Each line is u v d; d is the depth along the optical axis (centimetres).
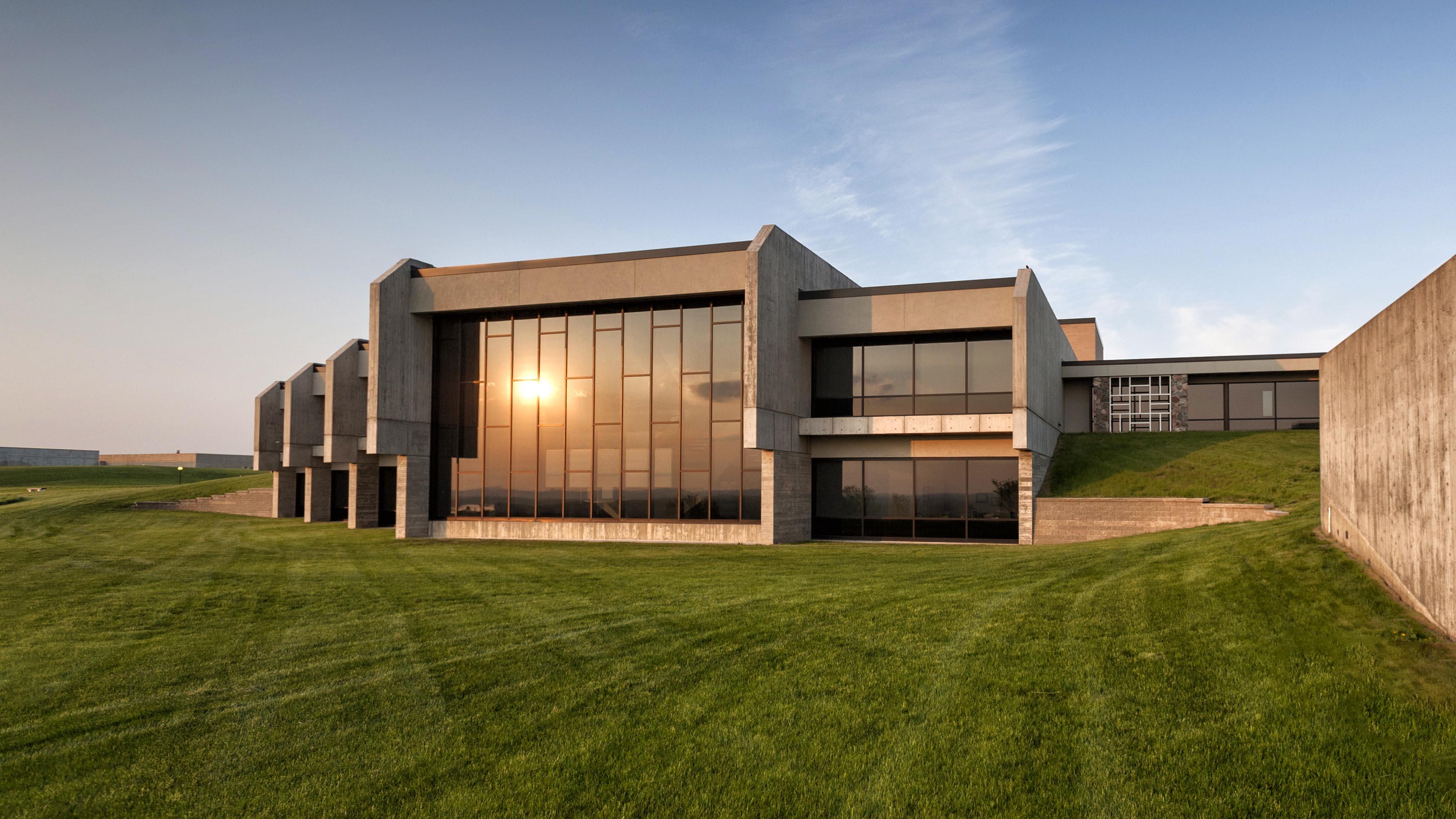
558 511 2884
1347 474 1097
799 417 2767
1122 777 604
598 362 2861
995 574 1487
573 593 1497
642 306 2812
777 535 2573
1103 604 1088
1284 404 3606
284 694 898
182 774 693
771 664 926
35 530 3553
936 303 2666
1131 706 724
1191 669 795
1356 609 857
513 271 2898
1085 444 3164
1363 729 625
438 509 3058
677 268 2694
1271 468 2523
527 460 2941
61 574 1980
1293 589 969
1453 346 725
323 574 1914
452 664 995
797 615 1175
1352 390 1071
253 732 783
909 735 706
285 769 698
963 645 952
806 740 711
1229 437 3062
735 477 2659
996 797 594
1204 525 2242
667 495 2741
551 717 795
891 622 1096
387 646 1102
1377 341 948
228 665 1028
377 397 2873
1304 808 543
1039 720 713
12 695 916
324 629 1238
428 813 614
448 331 3086
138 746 754
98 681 965
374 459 3706
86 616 1389
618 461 2811
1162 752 635
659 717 781
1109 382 3709
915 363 2778
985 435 2706
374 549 2608
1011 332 2680
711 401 2705
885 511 2808
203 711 848
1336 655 759
